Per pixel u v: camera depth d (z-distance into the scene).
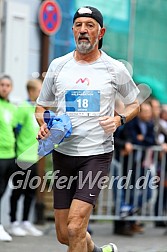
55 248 14.40
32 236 15.91
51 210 18.56
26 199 16.06
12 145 15.15
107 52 20.77
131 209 16.88
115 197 16.86
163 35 22.52
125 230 16.91
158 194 17.55
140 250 14.76
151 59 22.14
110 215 17.27
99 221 19.30
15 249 14.03
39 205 17.77
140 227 17.39
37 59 18.75
